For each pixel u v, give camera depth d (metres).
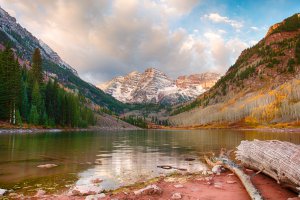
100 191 13.09
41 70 122.19
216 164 21.55
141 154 30.75
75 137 63.78
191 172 19.39
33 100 103.75
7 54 85.50
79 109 160.12
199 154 31.09
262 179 15.66
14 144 38.94
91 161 24.39
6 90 82.50
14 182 15.41
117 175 18.08
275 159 14.37
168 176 17.53
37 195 12.50
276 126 187.12
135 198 11.39
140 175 18.19
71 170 19.56
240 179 14.80
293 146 14.43
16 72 89.75
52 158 25.59
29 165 21.30
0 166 20.67
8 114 84.12
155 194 12.03
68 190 13.74
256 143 18.25
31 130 86.06
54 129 107.44
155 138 71.75
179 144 47.84
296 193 12.39
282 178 13.03
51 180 16.09
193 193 12.36
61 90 141.00
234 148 39.03
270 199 11.41
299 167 11.73
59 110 122.25
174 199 11.30
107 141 53.72
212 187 13.65
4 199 11.76
